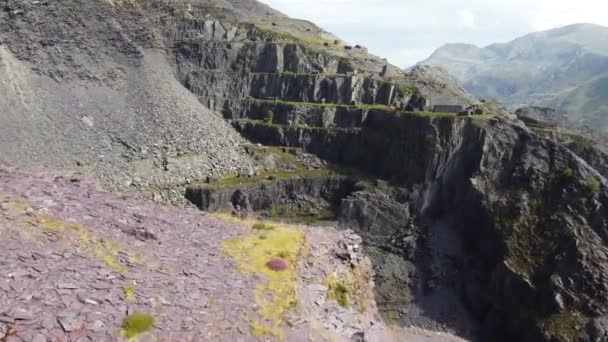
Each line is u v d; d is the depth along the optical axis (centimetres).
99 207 4056
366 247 11012
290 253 4291
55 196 3950
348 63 16100
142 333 2559
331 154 14175
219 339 2775
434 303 10044
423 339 9050
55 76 12431
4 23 12312
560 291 8962
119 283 2923
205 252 3903
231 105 15412
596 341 8244
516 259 9806
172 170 11781
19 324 2283
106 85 13362
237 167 12850
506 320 9381
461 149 11969
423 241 11150
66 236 3250
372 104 14750
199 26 16638
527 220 10456
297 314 3362
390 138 13075
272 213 11856
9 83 11269
